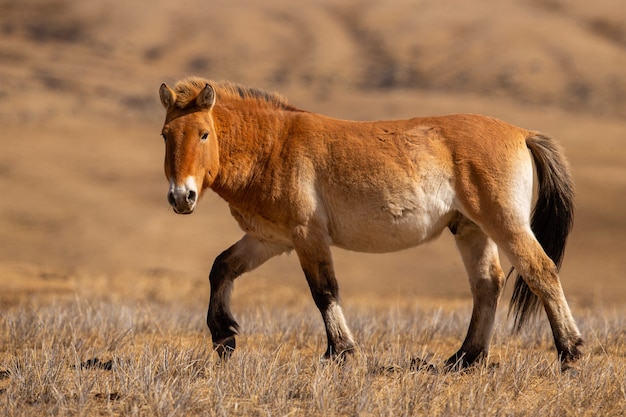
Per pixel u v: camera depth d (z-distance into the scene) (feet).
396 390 86.22
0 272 283.18
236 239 442.09
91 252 403.95
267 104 109.40
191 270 368.48
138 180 564.30
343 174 103.65
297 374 90.33
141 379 86.48
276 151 104.78
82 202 502.38
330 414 81.05
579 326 138.82
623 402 86.17
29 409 80.12
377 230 104.42
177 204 99.66
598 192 483.10
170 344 118.83
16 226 447.83
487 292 107.34
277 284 313.53
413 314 168.25
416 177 103.24
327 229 104.83
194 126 101.30
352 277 359.05
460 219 106.11
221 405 79.30
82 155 621.31
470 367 101.24
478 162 102.68
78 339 120.26
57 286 262.26
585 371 94.89
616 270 366.43
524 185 103.76
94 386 88.02
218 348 107.04
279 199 103.71
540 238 110.42
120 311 151.64
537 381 94.53
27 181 538.88
